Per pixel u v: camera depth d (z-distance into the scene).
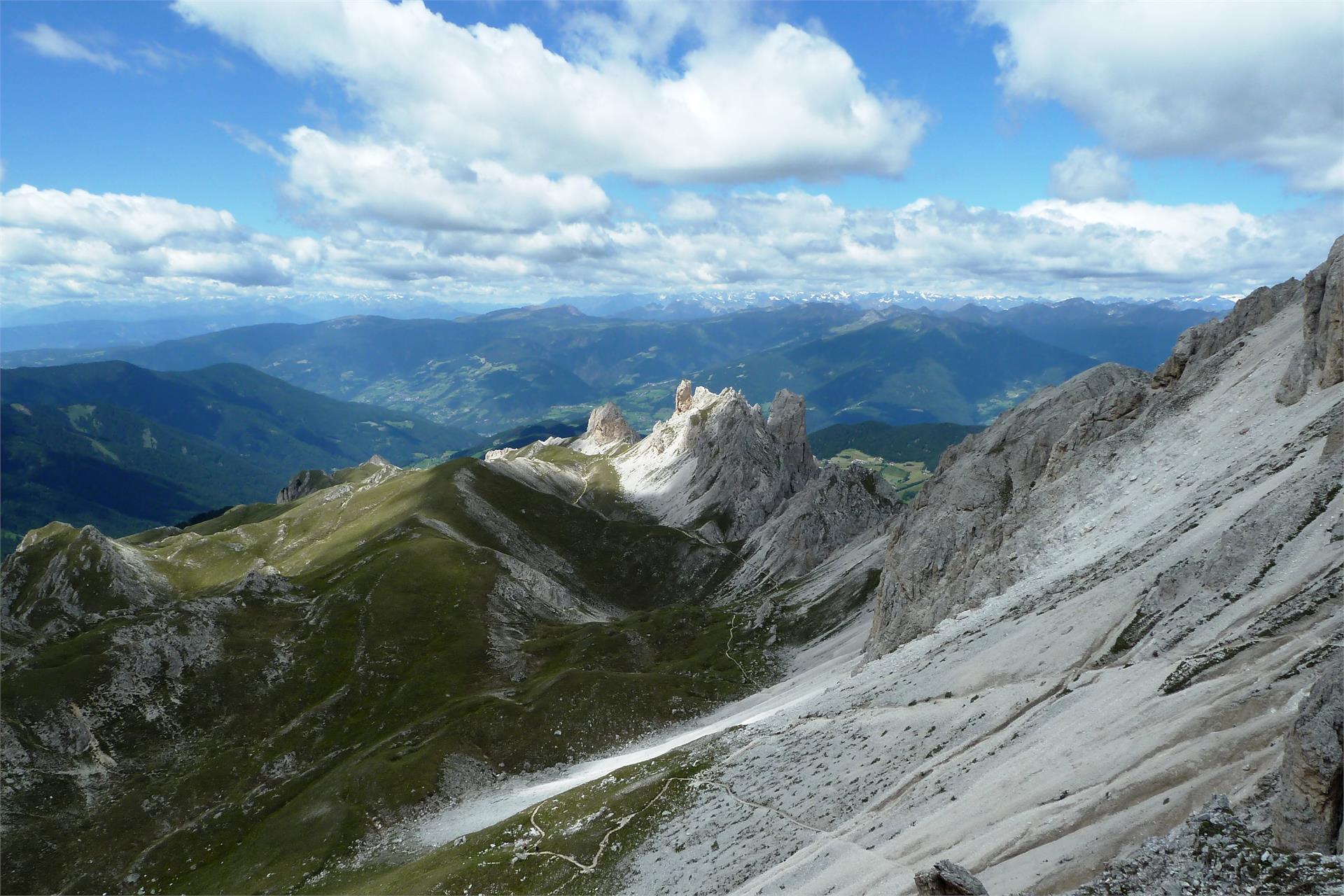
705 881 81.31
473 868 110.00
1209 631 60.19
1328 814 34.16
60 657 176.50
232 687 182.88
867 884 56.44
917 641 114.31
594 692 178.38
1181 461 101.69
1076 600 84.19
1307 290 96.50
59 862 135.62
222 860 136.25
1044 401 158.25
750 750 113.44
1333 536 57.69
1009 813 53.81
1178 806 42.94
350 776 151.50
